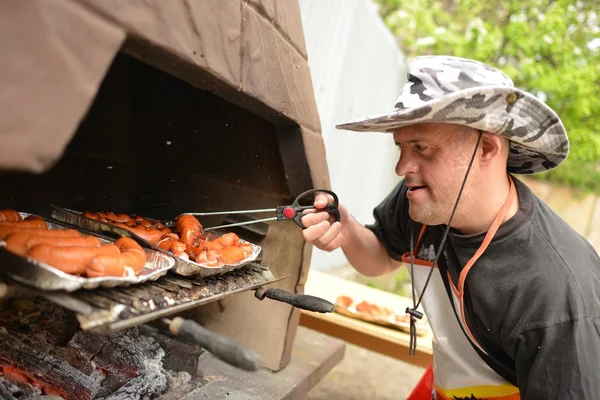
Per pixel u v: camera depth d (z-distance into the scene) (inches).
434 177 44.0
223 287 43.2
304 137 57.5
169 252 41.3
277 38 50.3
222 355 29.6
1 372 43.9
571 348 40.1
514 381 51.3
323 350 80.0
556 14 210.7
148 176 73.5
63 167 59.0
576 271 42.9
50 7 24.8
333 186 190.2
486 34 216.7
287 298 45.6
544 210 48.2
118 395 47.1
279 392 61.6
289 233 63.8
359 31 180.2
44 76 25.0
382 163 274.8
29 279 29.3
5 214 38.1
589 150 237.1
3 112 23.5
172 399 52.6
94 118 62.6
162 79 64.8
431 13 252.5
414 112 39.0
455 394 58.3
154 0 30.9
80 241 34.7
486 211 45.6
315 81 147.5
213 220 67.5
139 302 32.6
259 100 46.1
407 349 86.2
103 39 27.6
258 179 64.4
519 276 43.7
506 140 45.1
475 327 49.7
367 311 94.5
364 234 65.4
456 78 43.1
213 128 64.6
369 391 111.7
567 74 213.2
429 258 55.0
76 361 48.4
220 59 38.7
